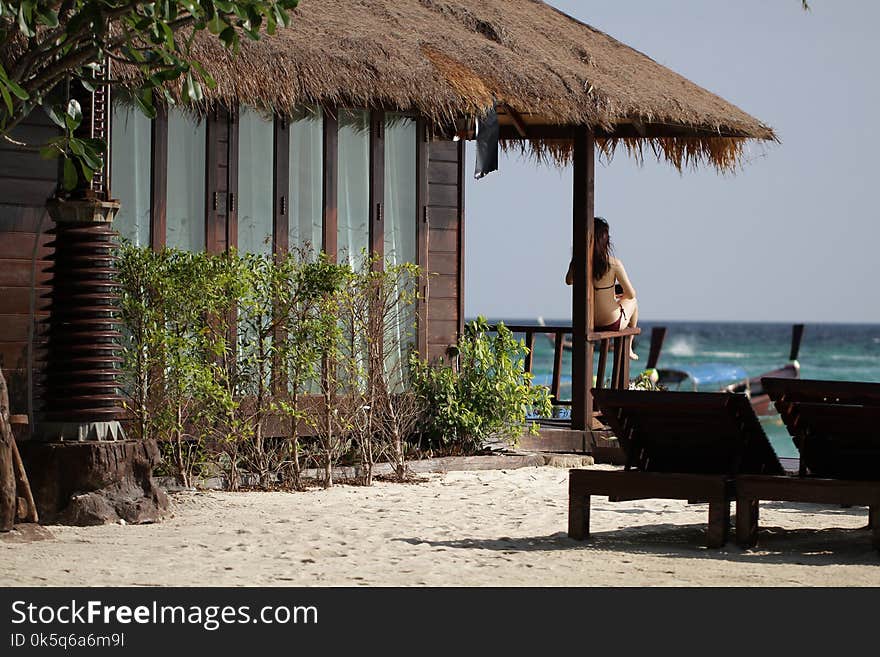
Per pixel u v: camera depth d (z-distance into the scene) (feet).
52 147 29.40
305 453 42.01
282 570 27.02
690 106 51.06
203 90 38.32
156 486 33.50
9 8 27.68
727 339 385.09
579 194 51.42
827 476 31.35
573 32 55.62
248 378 39.91
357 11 46.14
